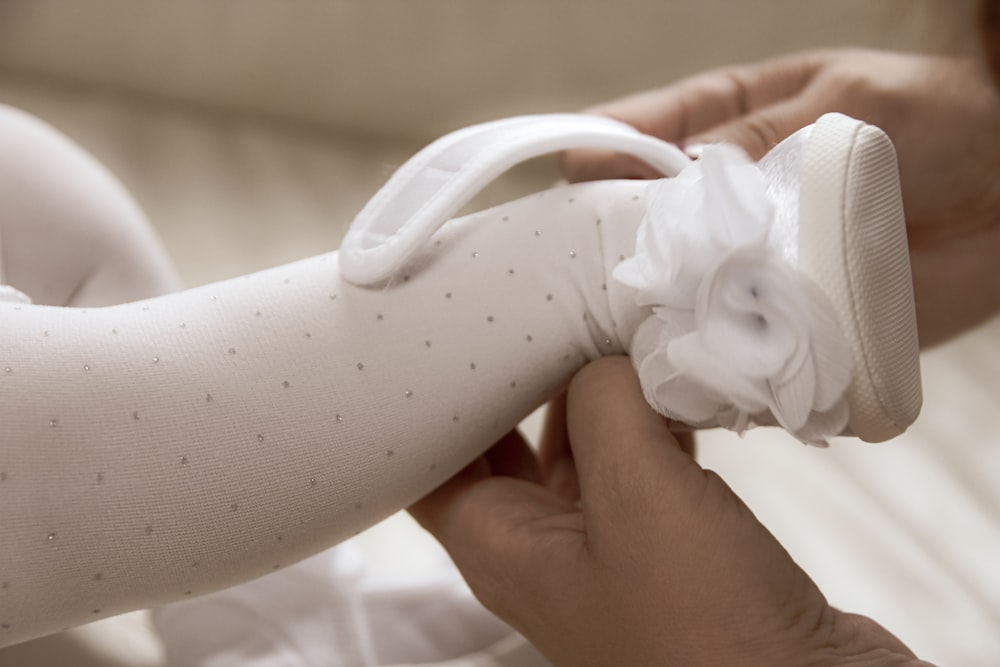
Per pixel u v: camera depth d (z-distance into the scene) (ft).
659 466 1.48
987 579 2.72
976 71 2.50
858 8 3.78
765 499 2.92
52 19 3.52
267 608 2.32
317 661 2.31
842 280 1.33
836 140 1.39
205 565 1.61
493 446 2.07
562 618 1.56
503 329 1.70
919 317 2.72
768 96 2.62
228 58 3.70
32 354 1.57
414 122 3.99
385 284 1.69
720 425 1.59
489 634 2.49
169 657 2.27
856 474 3.04
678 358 1.37
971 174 2.55
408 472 1.68
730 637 1.41
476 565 1.71
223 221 3.35
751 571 1.42
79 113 3.57
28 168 2.21
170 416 1.57
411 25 3.82
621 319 1.70
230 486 1.58
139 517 1.55
